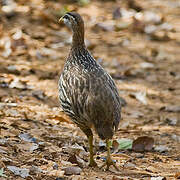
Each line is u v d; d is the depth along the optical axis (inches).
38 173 340.5
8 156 360.8
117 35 775.1
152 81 614.9
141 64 660.1
